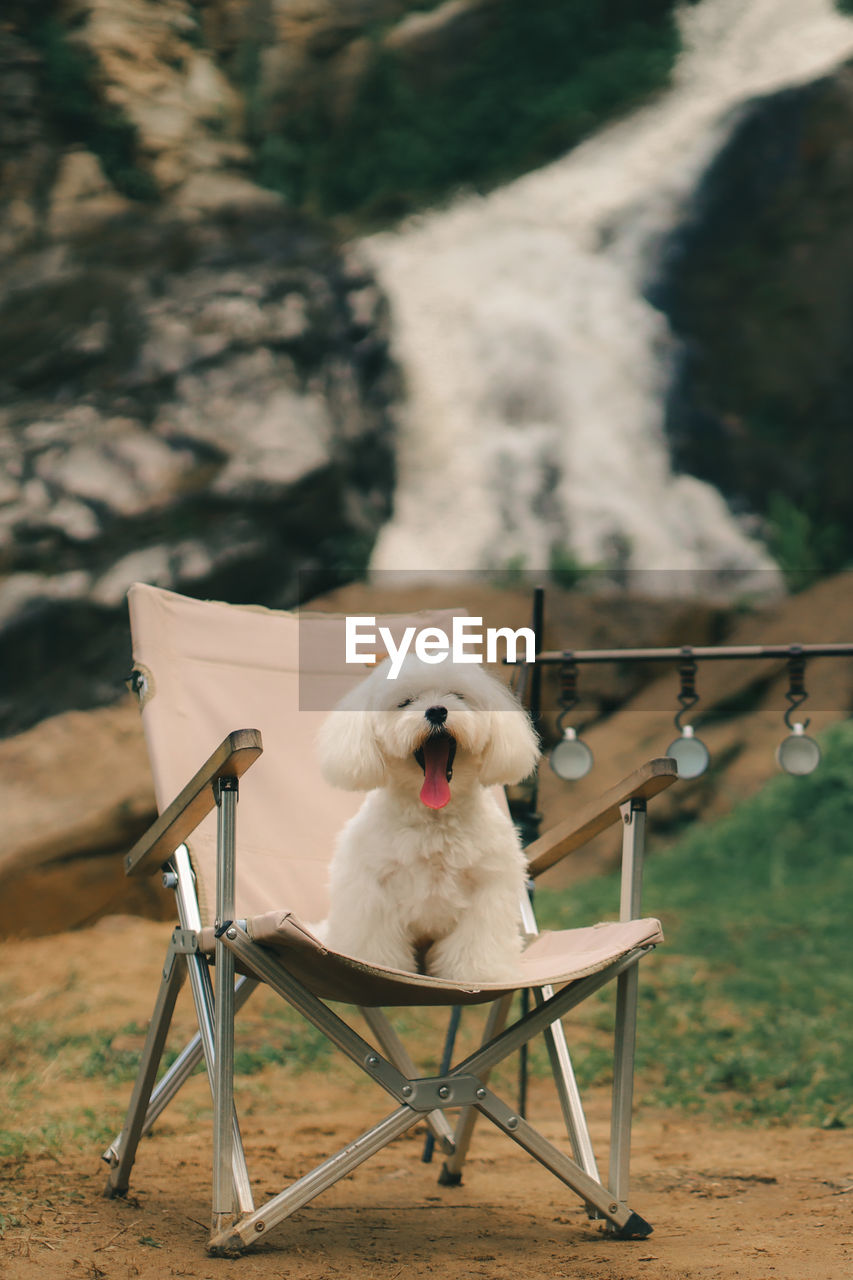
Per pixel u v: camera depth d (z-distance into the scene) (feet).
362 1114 12.09
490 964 7.44
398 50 47.21
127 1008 16.57
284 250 40.88
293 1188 6.82
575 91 47.80
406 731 7.40
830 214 43.52
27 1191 8.16
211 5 46.11
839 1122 11.72
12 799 25.05
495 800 9.21
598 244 44.78
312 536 34.40
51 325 36.06
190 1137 10.61
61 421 33.53
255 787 9.02
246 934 6.61
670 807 29.84
